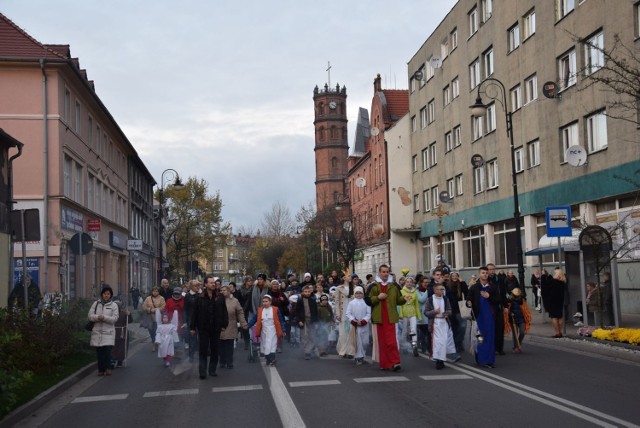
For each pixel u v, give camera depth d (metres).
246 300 19.59
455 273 17.78
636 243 24.17
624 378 11.89
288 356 17.23
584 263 19.62
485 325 13.76
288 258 88.81
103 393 12.01
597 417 8.55
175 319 16.77
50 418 9.85
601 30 26.38
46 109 29.73
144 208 61.69
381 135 61.25
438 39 47.72
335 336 17.81
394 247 56.19
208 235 67.75
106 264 42.53
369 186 67.88
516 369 13.34
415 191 55.44
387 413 9.13
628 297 25.09
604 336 17.17
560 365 13.84
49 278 28.98
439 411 9.18
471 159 38.44
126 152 50.31
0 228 20.59
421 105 52.81
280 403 10.15
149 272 65.75
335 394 10.86
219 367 15.10
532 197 32.91
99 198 40.19
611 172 25.73
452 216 45.62
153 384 12.91
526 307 18.94
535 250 25.86
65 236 30.16
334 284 25.64
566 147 29.62
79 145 34.09
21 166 29.41
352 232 58.75
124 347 15.73
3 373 9.28
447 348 14.33
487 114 39.09
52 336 14.25
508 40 35.66
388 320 13.73
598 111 26.77
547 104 30.97
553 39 30.19
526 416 8.70
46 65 29.64
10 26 30.78
